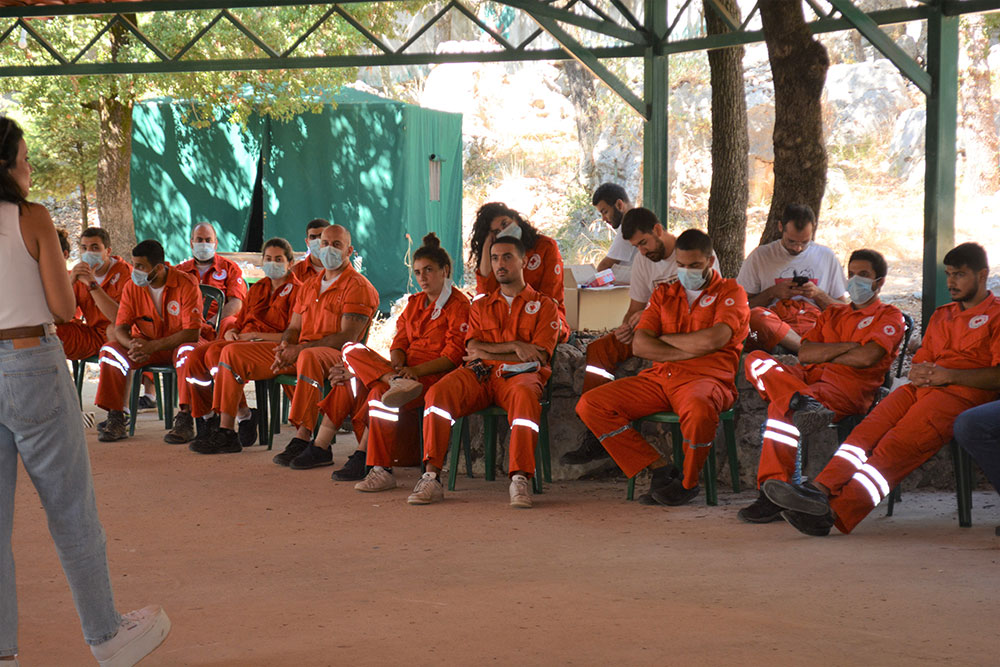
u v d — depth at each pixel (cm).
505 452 646
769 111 1916
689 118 2086
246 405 760
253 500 562
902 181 1894
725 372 561
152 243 757
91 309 839
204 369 733
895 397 504
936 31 651
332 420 655
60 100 1364
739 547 456
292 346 696
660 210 902
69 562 299
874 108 2052
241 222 1474
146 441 755
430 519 519
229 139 1459
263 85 1357
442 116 1552
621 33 860
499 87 2420
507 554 446
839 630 334
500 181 2175
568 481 632
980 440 465
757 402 598
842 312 557
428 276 626
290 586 398
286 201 1445
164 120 1474
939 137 655
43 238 294
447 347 618
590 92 2091
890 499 532
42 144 1603
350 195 1426
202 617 360
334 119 1417
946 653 312
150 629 308
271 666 310
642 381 567
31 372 291
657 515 528
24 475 627
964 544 456
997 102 1953
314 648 325
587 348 630
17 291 290
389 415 588
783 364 560
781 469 503
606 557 439
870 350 532
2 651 289
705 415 536
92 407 902
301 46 1361
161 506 547
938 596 372
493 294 598
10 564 293
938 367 488
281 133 1438
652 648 319
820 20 734
